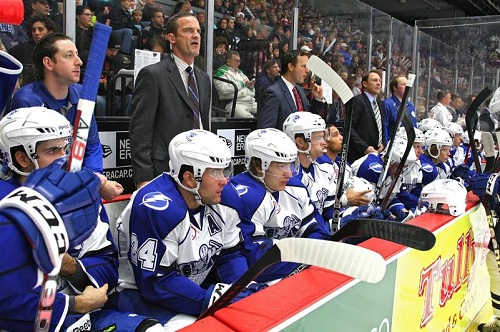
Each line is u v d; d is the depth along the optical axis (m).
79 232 0.91
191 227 1.71
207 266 1.81
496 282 2.88
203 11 3.84
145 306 1.68
